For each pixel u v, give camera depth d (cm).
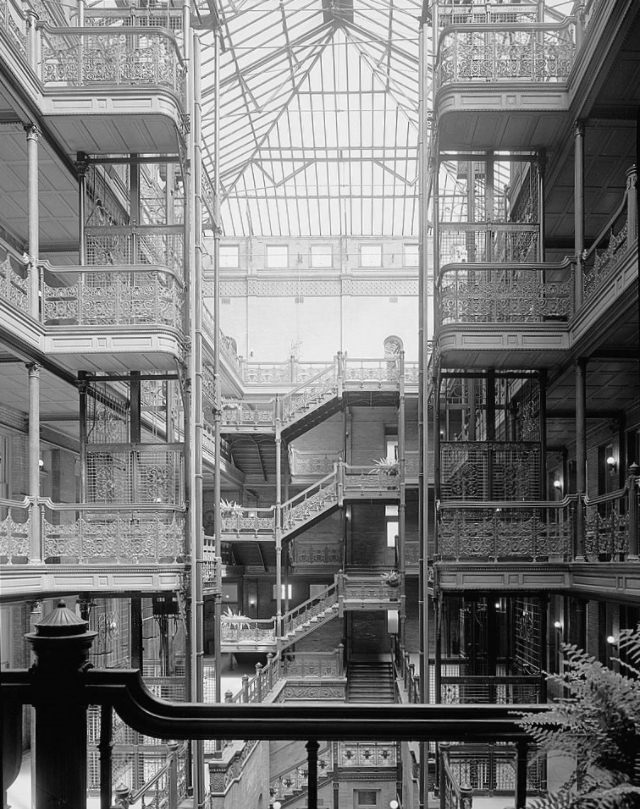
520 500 1694
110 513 1542
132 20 1816
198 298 1574
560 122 1552
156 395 2139
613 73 1347
